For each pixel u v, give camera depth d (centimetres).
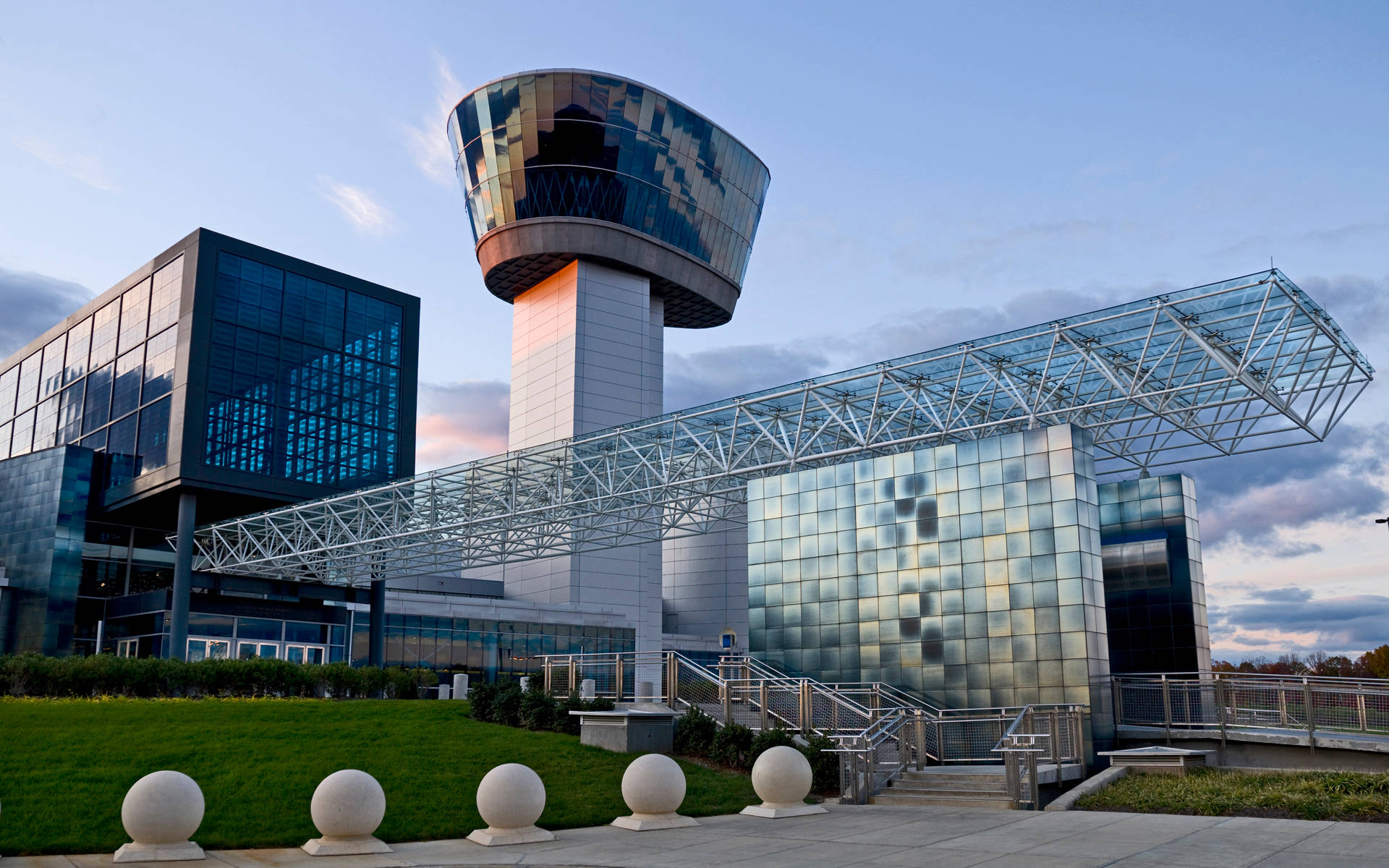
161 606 5703
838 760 2208
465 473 4881
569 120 7700
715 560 8500
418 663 6581
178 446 5650
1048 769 2183
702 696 2652
